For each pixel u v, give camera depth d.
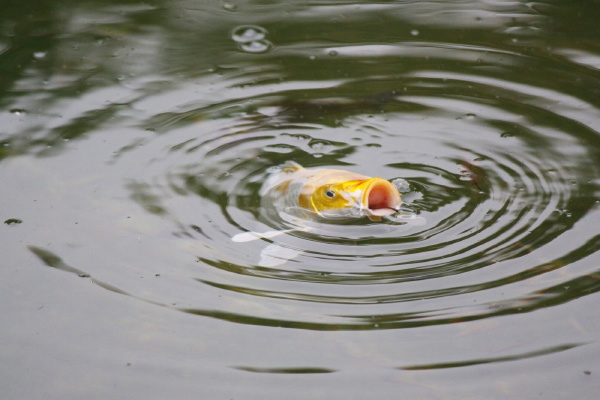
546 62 8.52
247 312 4.99
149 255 5.55
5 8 9.75
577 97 7.79
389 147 7.18
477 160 6.90
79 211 6.05
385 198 6.02
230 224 5.97
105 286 5.23
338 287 5.24
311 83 8.27
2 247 5.59
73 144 7.02
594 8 9.81
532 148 7.00
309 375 4.46
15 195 6.21
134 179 6.54
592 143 7.00
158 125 7.43
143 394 4.35
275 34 9.34
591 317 4.84
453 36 9.21
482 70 8.42
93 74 8.30
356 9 9.98
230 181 6.59
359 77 8.38
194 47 8.99
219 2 10.12
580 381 4.35
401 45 9.03
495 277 5.28
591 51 8.70
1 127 7.21
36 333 4.80
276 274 5.38
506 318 4.87
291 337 4.77
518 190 6.39
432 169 6.80
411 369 4.49
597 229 5.75
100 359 4.60
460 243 5.70
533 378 4.39
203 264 5.47
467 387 4.34
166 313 4.98
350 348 4.67
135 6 9.96
